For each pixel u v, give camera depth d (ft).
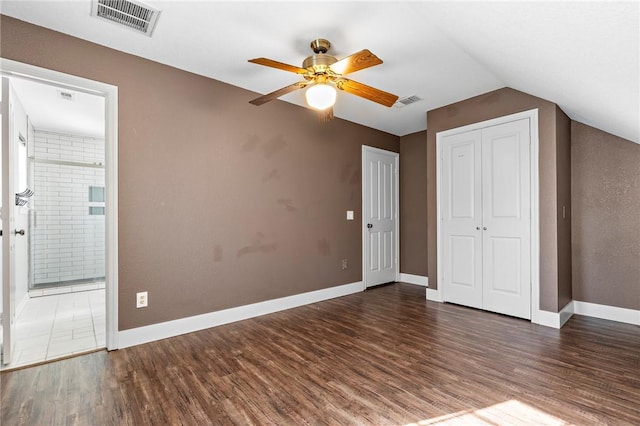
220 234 10.14
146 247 8.71
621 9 4.10
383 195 16.08
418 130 16.11
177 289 9.24
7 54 6.89
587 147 11.00
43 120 14.33
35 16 6.93
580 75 6.86
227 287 10.29
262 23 7.22
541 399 5.88
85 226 16.65
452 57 8.77
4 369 7.09
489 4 5.45
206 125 9.89
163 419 5.40
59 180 16.01
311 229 12.81
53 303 12.80
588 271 10.96
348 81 7.64
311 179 12.84
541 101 10.18
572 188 11.28
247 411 5.61
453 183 12.45
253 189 10.99
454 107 12.36
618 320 10.35
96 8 6.67
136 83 8.59
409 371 7.00
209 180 9.92
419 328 9.75
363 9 6.71
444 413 5.50
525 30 5.86
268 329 9.70
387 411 5.58
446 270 12.72
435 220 13.15
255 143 11.08
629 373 6.82
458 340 8.77
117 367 7.25
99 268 17.01
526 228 10.49
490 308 11.37
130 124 8.47
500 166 11.11
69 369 7.15
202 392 6.21
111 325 8.11
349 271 14.30
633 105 7.14
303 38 7.85
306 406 5.75
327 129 13.51
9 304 7.35
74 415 5.51
